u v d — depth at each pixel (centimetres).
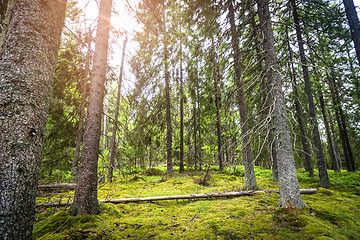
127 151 1088
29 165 186
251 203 504
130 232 333
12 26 205
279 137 459
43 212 444
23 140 184
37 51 207
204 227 353
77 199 403
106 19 489
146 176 1168
